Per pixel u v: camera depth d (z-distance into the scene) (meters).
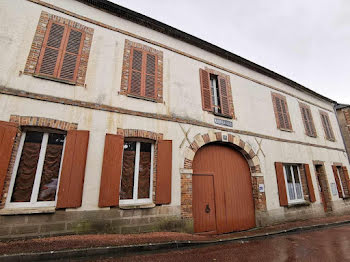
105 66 5.29
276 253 4.02
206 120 6.49
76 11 5.35
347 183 10.00
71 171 4.16
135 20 6.16
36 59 4.53
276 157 7.65
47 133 4.41
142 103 5.52
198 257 3.70
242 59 8.09
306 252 4.10
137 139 5.27
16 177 3.95
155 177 5.13
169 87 6.13
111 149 4.66
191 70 6.80
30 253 3.05
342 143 11.34
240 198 6.52
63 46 4.93
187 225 5.14
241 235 5.37
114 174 4.55
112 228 4.31
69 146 4.29
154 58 6.14
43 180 4.15
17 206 3.81
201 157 6.27
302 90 10.45
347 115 12.16
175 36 6.80
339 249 4.30
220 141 6.49
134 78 5.61
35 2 4.88
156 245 3.89
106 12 5.79
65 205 3.96
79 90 4.80
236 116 7.23
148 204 4.79
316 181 8.57
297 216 7.31
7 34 4.39
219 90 7.19
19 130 4.04
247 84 8.11
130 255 3.61
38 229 3.74
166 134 5.58
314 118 10.41
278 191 7.14
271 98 8.69
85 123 4.64
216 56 7.65
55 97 4.48
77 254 3.28
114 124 4.95
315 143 9.58
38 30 4.73
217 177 6.33
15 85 4.17
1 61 4.19
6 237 3.51
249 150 6.98
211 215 5.84
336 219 7.73
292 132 8.76
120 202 4.72
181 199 5.28
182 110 6.11
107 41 5.54
